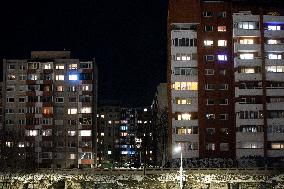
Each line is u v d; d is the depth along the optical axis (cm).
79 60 14862
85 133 14550
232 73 11394
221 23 11538
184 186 8925
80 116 14625
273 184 8962
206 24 11525
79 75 14788
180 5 11506
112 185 9094
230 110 11281
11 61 14775
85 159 14450
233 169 9206
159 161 16588
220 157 11069
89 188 9112
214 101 11306
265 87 11344
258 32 11519
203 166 10644
